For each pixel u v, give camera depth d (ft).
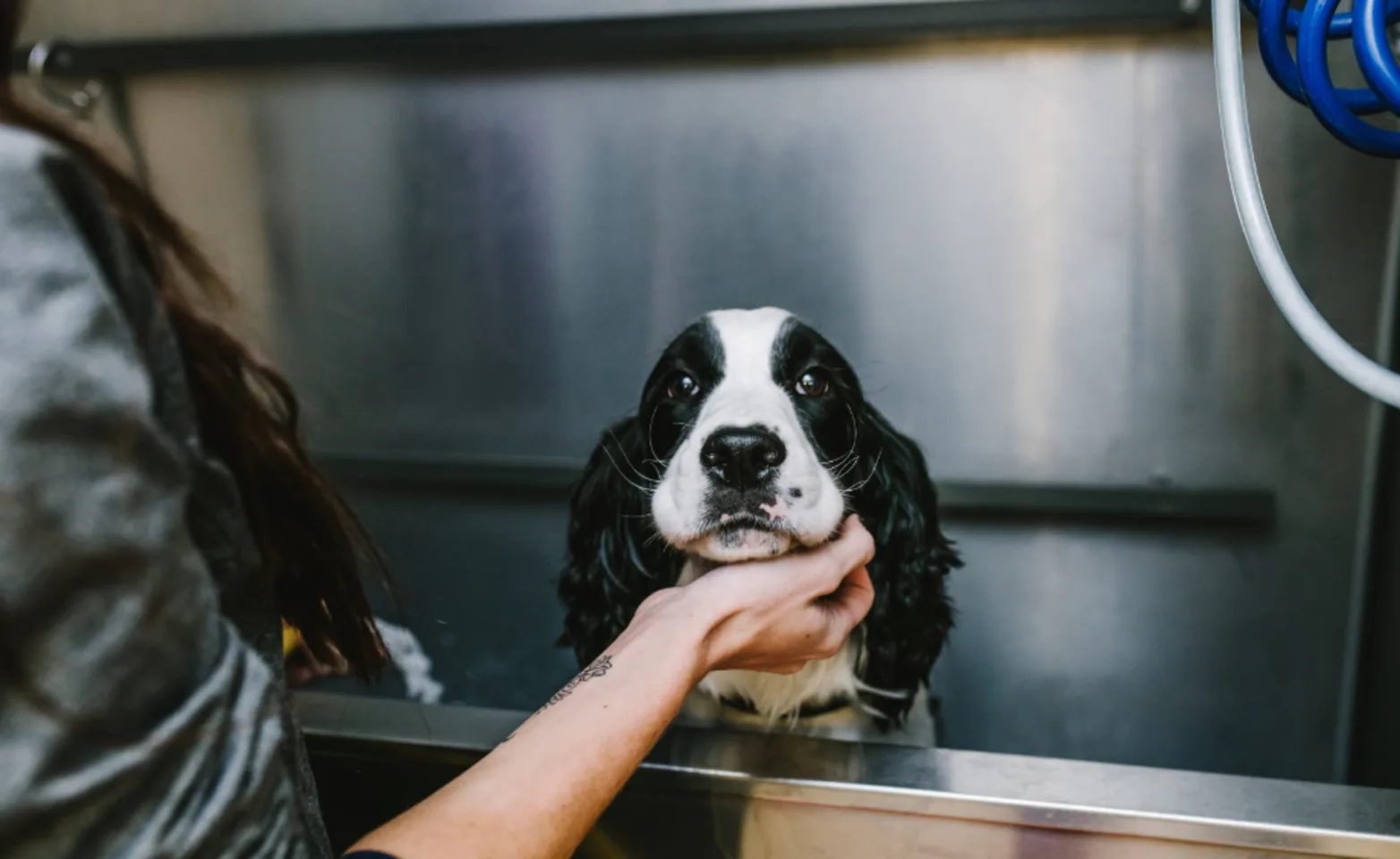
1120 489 4.61
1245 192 2.11
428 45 4.68
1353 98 2.49
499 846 1.50
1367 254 4.20
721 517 2.82
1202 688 4.60
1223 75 2.13
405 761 2.52
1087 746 4.69
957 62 4.41
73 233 1.07
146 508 1.09
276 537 1.90
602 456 3.84
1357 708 4.44
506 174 4.88
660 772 2.38
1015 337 4.63
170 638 1.14
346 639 2.18
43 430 0.99
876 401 4.79
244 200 5.07
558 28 4.56
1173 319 4.47
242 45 4.78
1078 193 4.44
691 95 4.64
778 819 2.37
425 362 5.14
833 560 2.36
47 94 4.75
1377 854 2.08
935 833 2.30
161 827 1.14
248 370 1.73
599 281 4.92
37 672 1.02
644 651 1.91
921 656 3.79
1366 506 4.37
